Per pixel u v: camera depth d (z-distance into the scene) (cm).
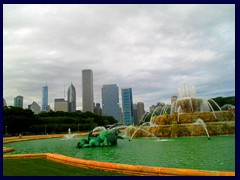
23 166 1174
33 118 8625
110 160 1475
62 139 4469
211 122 3319
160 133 3309
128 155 1658
